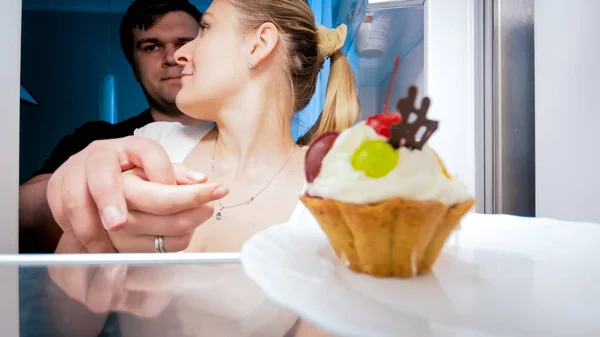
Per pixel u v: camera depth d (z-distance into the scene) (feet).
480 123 1.59
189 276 0.80
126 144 1.53
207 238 1.57
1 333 0.58
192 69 1.56
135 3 1.52
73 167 1.51
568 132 1.30
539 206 1.42
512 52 1.50
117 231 1.51
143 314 0.67
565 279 0.65
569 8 1.29
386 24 1.63
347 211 0.67
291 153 1.63
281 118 1.62
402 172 0.69
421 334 0.43
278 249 0.70
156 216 1.52
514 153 1.51
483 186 1.60
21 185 1.49
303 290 0.53
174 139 1.57
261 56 1.58
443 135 1.62
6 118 1.45
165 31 1.54
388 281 0.65
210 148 1.59
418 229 0.66
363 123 0.75
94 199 1.50
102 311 0.67
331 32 1.62
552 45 1.36
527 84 1.48
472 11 1.58
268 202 1.60
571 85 1.30
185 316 0.66
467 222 0.89
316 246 0.75
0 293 0.72
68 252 1.51
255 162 1.60
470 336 0.44
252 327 0.63
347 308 0.48
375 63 1.64
